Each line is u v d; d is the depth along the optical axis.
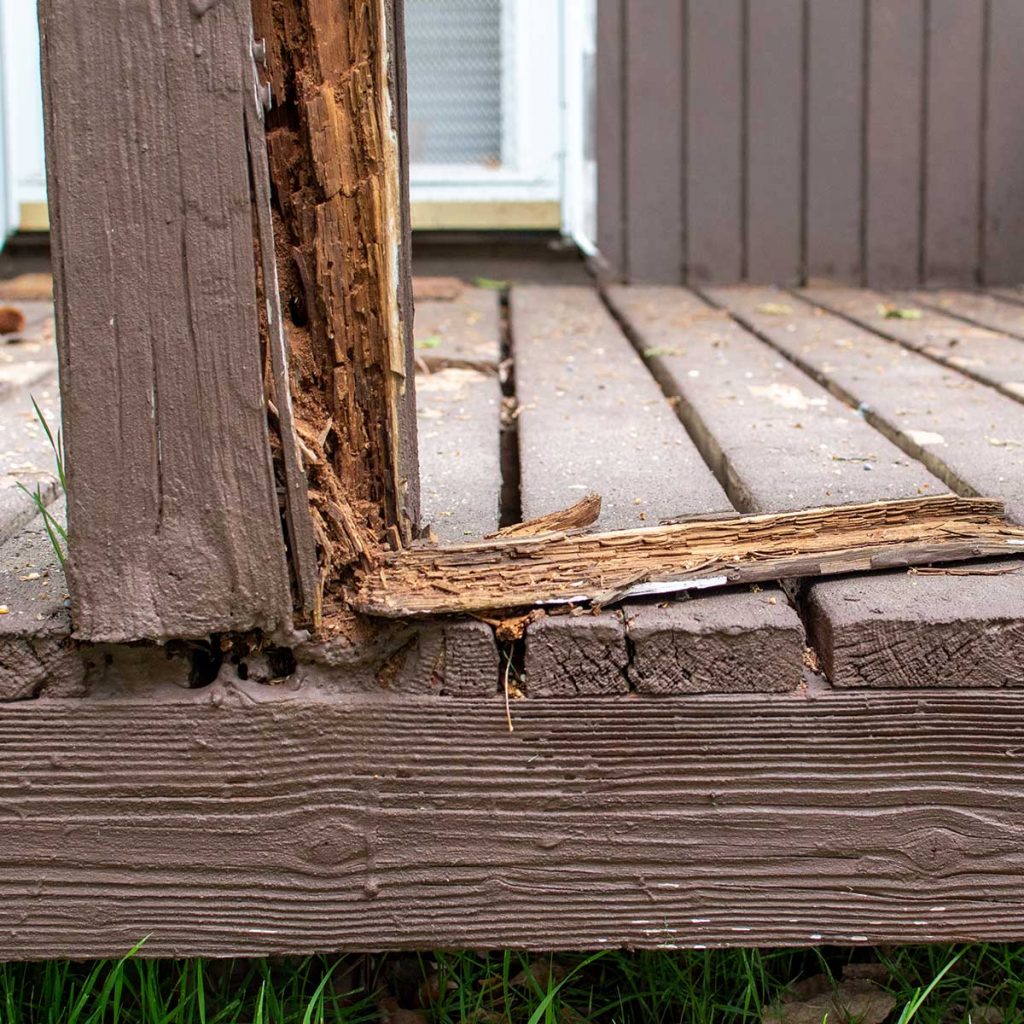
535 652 1.44
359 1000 1.83
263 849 1.49
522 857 1.49
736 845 1.48
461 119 5.32
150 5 1.27
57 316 1.33
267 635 1.42
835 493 1.91
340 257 1.45
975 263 5.14
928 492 1.91
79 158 1.30
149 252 1.32
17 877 1.48
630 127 5.03
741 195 5.09
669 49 4.98
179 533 1.38
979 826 1.47
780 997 1.79
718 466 2.25
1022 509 1.80
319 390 1.49
